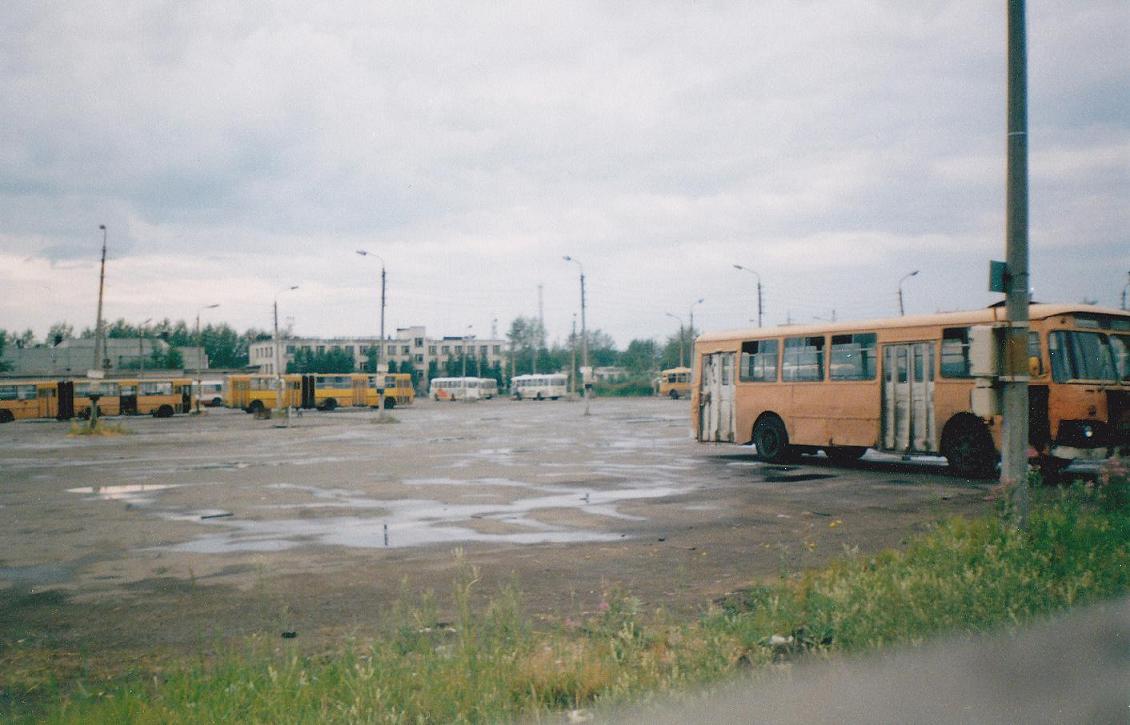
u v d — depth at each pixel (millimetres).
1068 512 9398
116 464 23250
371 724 4441
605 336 169375
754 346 21719
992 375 8797
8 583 8805
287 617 7262
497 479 18125
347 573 9008
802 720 4602
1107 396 14977
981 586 6516
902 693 4961
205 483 18047
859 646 5641
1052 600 6406
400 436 34156
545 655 5543
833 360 19562
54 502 15375
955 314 17156
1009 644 5711
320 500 15047
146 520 13023
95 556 10211
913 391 17844
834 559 8586
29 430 46656
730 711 4723
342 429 40500
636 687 5008
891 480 17031
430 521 12531
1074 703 4820
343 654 5586
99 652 6375
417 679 5094
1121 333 15836
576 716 4730
